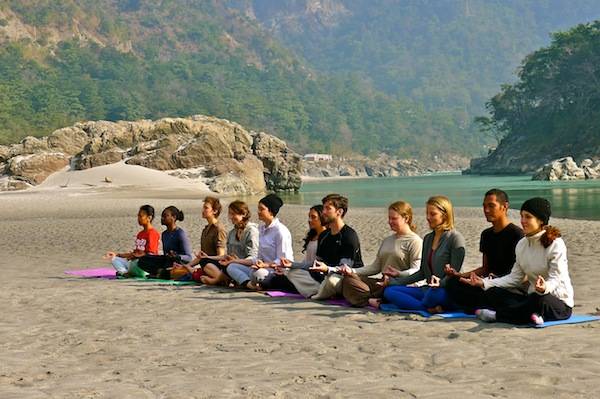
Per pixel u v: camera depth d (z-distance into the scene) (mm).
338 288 11172
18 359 7816
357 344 8086
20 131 197750
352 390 6320
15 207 44062
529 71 163625
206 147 71438
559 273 8938
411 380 6578
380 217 32844
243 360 7512
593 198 48219
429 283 10383
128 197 54719
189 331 9086
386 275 10781
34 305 11438
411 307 10062
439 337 8336
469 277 9812
